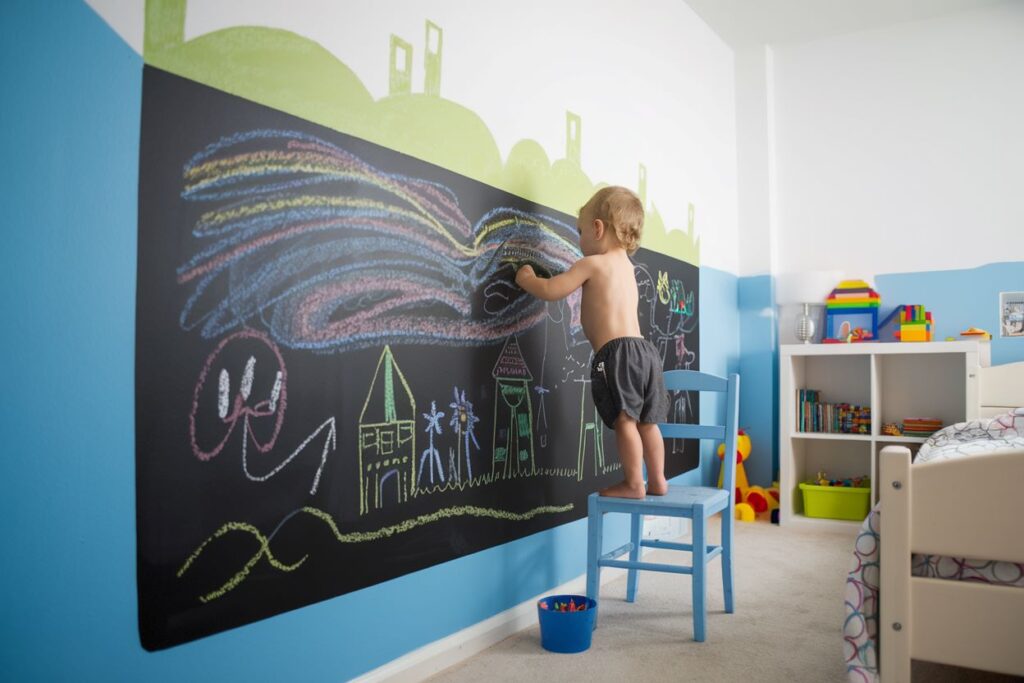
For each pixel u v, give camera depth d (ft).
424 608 5.91
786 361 12.01
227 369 4.46
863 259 13.10
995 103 12.30
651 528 10.07
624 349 6.73
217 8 4.44
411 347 5.78
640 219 7.13
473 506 6.42
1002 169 12.23
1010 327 12.07
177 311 4.21
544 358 7.43
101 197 3.89
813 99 13.51
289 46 4.86
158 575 4.12
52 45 3.71
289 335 4.83
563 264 7.82
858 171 13.17
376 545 5.46
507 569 6.88
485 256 6.62
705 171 12.23
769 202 13.44
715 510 7.00
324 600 5.07
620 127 9.32
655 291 10.11
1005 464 4.00
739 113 13.69
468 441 6.35
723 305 12.87
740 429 13.39
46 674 3.68
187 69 4.28
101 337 3.89
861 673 4.38
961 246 12.44
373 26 5.50
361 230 5.35
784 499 11.82
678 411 10.91
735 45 13.48
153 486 4.10
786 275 13.09
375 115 5.50
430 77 6.05
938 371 12.26
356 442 5.30
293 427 4.85
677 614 7.41
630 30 9.71
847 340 12.62
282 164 4.79
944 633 4.14
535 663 6.15
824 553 10.00
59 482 3.73
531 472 7.20
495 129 6.84
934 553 4.15
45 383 3.68
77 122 3.81
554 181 7.77
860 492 11.56
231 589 4.48
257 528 4.63
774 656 6.28
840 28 12.93
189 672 4.27
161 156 4.15
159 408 4.13
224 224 4.45
